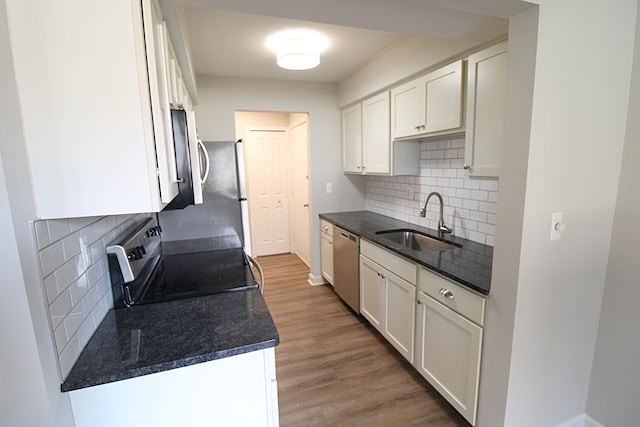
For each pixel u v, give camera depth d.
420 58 2.16
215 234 2.69
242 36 2.20
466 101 1.85
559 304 1.44
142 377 1.00
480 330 1.49
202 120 3.11
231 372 1.08
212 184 2.63
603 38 1.29
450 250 2.04
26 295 0.78
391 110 2.60
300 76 3.22
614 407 1.55
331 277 3.48
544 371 1.48
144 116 0.89
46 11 0.81
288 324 2.87
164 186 0.96
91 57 0.84
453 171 2.38
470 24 1.51
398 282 2.13
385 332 2.38
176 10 1.28
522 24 1.20
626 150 1.42
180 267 1.94
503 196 1.34
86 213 0.89
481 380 1.53
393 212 3.28
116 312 1.31
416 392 1.98
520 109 1.24
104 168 0.89
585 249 1.45
